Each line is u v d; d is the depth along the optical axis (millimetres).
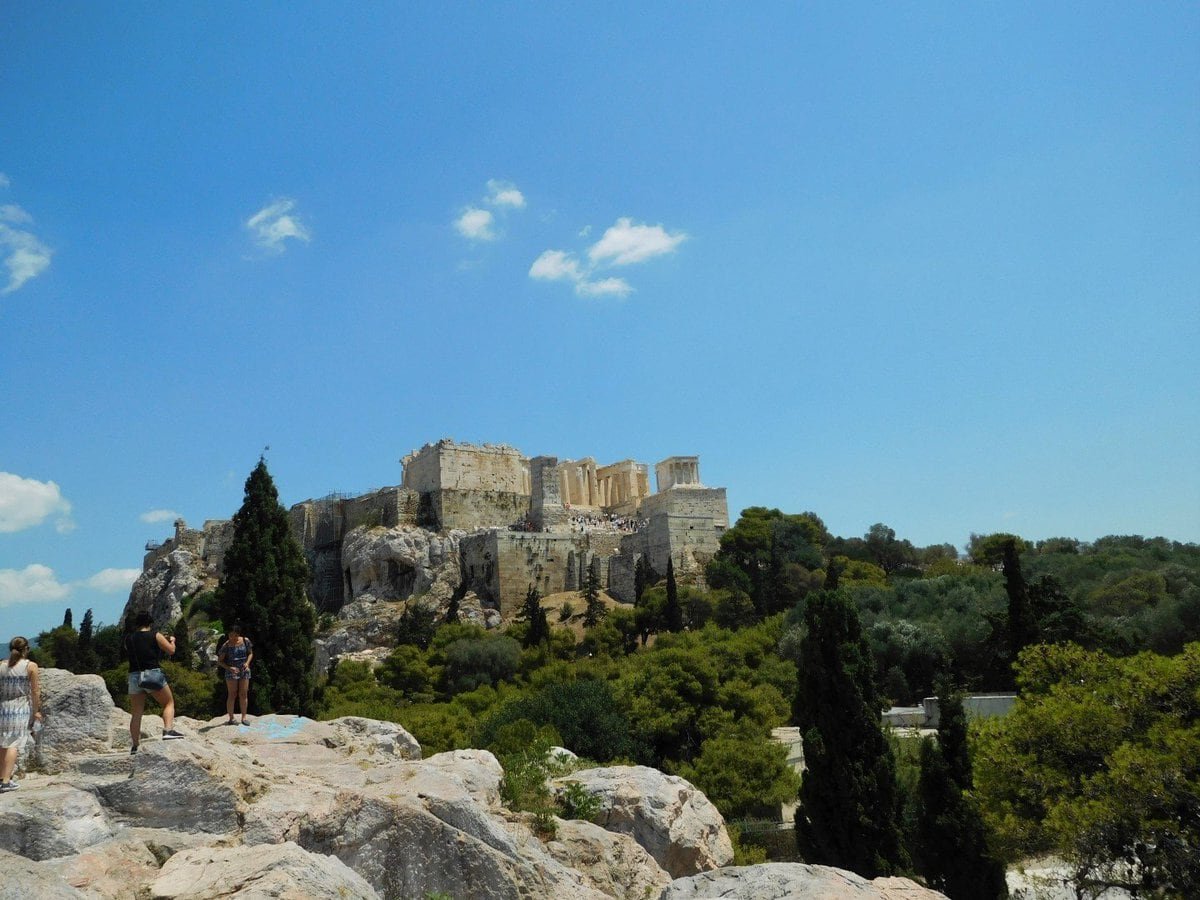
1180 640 69000
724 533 129500
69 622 135375
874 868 37656
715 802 52656
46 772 17391
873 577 129250
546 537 128500
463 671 95250
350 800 17766
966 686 76750
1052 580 73375
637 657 85750
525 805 23531
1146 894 31969
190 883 13445
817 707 40625
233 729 25047
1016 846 34969
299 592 49750
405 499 138625
